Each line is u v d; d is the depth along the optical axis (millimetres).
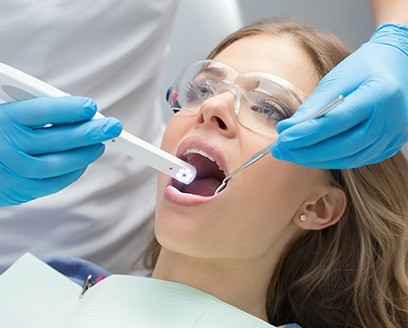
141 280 1465
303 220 1500
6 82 1313
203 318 1381
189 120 1456
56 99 1312
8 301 1551
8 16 1707
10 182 1379
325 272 1601
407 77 1407
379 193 1565
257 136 1390
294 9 2111
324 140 1282
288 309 1675
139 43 1850
